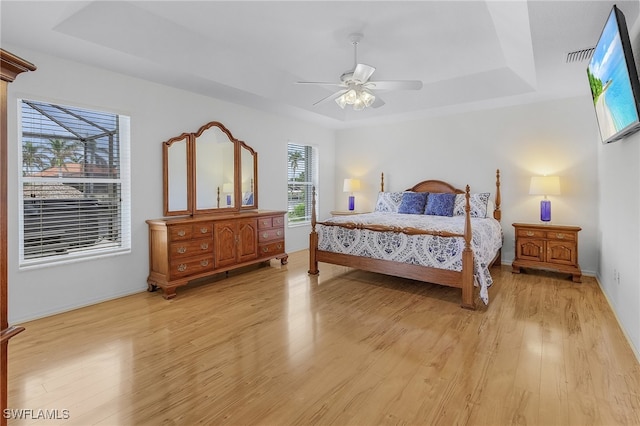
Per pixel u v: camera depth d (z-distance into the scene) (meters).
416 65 3.78
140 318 2.84
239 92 4.01
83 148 3.16
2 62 0.97
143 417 1.61
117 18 2.61
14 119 2.71
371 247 3.70
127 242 3.49
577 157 4.16
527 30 2.32
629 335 2.38
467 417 1.59
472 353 2.21
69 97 2.99
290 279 4.03
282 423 1.57
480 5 2.53
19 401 1.73
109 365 2.09
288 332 2.56
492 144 4.77
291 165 5.65
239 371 2.02
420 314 2.92
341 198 6.44
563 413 1.61
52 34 2.52
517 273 4.22
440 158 5.25
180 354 2.23
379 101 3.42
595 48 2.29
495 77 3.97
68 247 3.08
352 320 2.79
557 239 3.95
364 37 3.08
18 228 2.75
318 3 2.53
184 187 3.95
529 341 2.37
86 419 1.60
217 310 3.02
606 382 1.86
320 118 5.43
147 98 3.59
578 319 2.76
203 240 3.72
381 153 5.90
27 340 2.43
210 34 3.03
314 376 1.96
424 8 2.58
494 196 4.78
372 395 1.78
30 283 2.80
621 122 2.07
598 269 3.93
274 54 3.48
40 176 2.89
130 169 3.47
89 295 3.17
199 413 1.64
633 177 2.29
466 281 3.03
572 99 4.18
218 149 4.31
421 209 4.88
